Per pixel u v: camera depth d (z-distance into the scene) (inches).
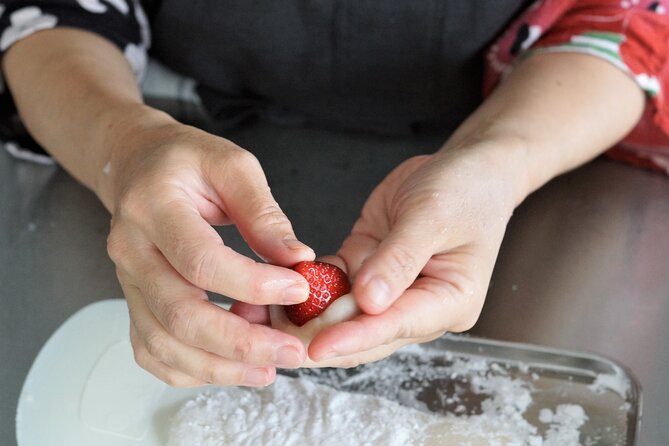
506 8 24.3
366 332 15.8
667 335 20.6
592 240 23.1
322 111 26.9
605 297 21.5
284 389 19.5
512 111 21.8
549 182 25.0
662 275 22.0
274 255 16.3
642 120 24.2
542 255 22.6
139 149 18.5
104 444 18.8
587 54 23.3
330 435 18.4
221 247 15.7
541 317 21.0
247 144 26.4
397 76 25.8
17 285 22.0
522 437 18.6
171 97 27.6
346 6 24.6
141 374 20.1
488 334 20.6
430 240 16.8
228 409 19.1
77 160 21.9
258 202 16.5
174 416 19.1
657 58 23.0
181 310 15.8
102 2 25.1
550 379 19.8
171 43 26.6
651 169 25.5
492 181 18.6
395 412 18.9
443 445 18.3
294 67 26.0
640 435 18.7
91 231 23.4
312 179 25.1
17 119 25.8
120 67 24.2
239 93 27.4
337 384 19.9
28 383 20.0
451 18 24.5
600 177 25.1
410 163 19.5
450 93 26.2
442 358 20.3
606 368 19.8
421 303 16.6
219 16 25.4
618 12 23.1
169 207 16.4
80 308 21.5
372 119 26.9
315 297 16.5
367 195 24.5
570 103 22.3
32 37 24.5
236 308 17.4
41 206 24.1
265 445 18.2
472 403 19.4
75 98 22.2
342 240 23.1
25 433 19.0
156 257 16.7
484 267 17.6
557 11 23.7
